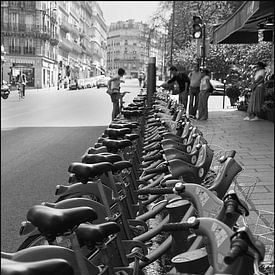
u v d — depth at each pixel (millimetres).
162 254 2975
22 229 2529
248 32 17656
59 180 7480
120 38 124875
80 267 1911
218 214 1964
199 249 2055
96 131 13633
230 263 1521
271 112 13883
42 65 71562
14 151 10352
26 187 7020
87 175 2717
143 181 4062
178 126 4949
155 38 60719
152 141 4828
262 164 7516
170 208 2791
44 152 10180
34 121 16750
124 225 3092
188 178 3064
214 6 35219
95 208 2736
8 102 28672
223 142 9344
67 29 92438
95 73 130250
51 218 1742
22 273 1193
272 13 12969
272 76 15664
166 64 52844
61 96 36469
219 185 2533
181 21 42406
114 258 2648
